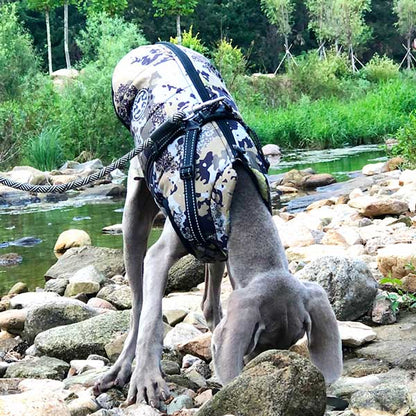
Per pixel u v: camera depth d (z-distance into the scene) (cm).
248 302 118
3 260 293
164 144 135
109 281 244
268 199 132
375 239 249
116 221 368
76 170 565
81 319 188
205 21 2025
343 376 147
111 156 661
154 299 137
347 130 787
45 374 159
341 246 249
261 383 112
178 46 150
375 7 2328
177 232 134
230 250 127
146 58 148
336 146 775
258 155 137
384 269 201
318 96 1195
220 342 116
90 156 651
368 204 304
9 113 652
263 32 2108
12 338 194
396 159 457
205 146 132
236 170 131
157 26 1977
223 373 114
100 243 313
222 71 1084
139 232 151
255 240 126
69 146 657
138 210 151
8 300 234
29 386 149
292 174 456
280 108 959
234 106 142
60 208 421
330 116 812
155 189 138
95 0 1491
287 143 791
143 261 152
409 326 170
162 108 139
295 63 1281
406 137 455
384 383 136
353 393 132
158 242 143
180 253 141
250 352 119
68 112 664
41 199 456
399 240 246
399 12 1952
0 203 448
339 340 124
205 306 159
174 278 226
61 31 1944
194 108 135
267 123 812
